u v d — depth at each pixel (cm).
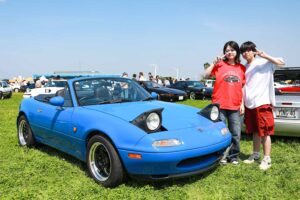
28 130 561
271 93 446
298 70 632
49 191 370
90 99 455
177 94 1848
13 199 350
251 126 470
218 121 427
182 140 351
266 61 448
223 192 363
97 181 393
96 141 385
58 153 536
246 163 474
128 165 355
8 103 1748
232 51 456
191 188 373
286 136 622
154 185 381
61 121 451
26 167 458
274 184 387
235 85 458
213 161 388
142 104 448
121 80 509
